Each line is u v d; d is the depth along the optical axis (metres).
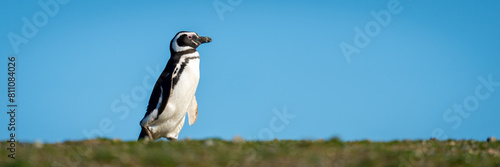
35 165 12.35
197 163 12.98
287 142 17.92
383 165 13.41
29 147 15.06
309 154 14.06
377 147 16.14
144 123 23.80
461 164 14.31
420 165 13.88
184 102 23.78
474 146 19.38
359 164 13.32
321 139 19.02
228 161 13.16
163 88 23.34
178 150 14.52
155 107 23.45
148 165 12.81
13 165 12.25
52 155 13.52
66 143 17.00
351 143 18.14
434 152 17.12
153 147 15.59
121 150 14.15
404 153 14.52
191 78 23.84
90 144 16.55
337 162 13.54
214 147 15.09
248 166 12.98
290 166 13.00
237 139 17.72
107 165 12.80
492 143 20.34
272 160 13.48
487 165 14.26
